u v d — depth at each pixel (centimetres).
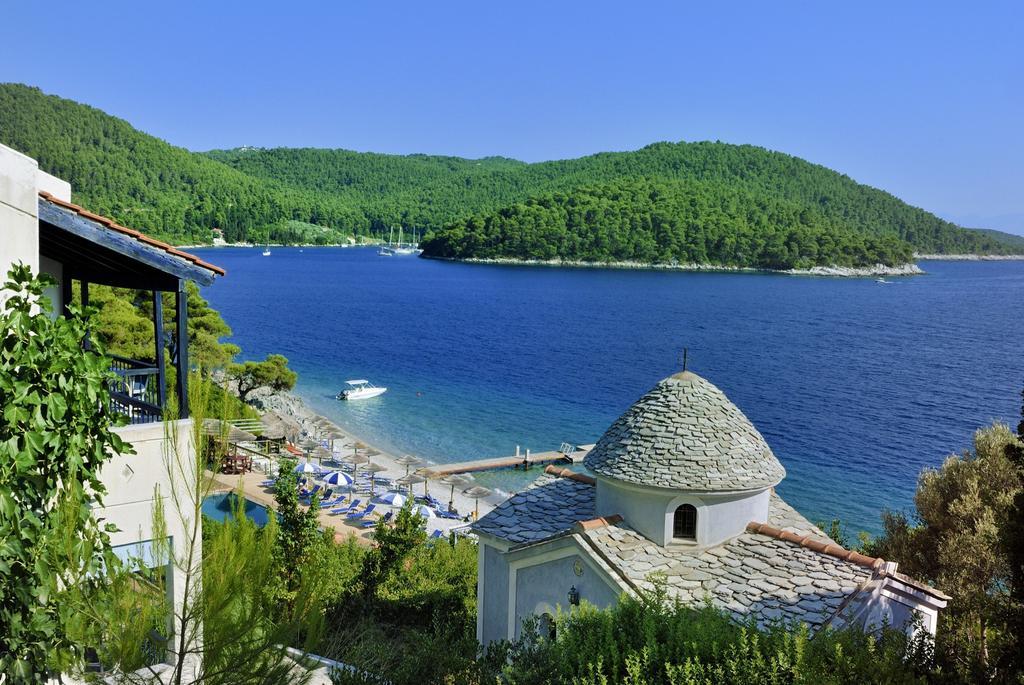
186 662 858
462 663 1231
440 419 8219
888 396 9475
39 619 877
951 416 8362
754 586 1553
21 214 1148
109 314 4712
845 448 7000
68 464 977
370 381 10175
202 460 827
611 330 15812
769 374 11131
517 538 1847
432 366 11450
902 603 1642
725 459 1741
